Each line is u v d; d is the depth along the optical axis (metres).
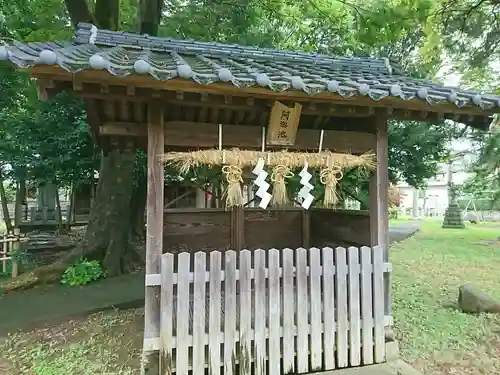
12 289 6.00
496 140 7.76
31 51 2.29
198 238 5.03
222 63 3.30
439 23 7.62
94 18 6.59
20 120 7.70
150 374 2.89
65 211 13.25
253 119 3.90
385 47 10.09
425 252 9.22
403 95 2.80
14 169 8.19
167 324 2.86
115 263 7.07
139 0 7.09
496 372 3.30
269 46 8.83
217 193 6.00
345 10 9.54
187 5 8.36
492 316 4.49
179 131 3.14
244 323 3.03
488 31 7.41
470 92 3.24
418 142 9.30
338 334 3.27
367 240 3.85
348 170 3.86
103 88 2.61
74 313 4.87
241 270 3.04
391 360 3.42
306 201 3.30
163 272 2.88
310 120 4.05
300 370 3.16
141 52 3.28
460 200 20.81
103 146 4.65
